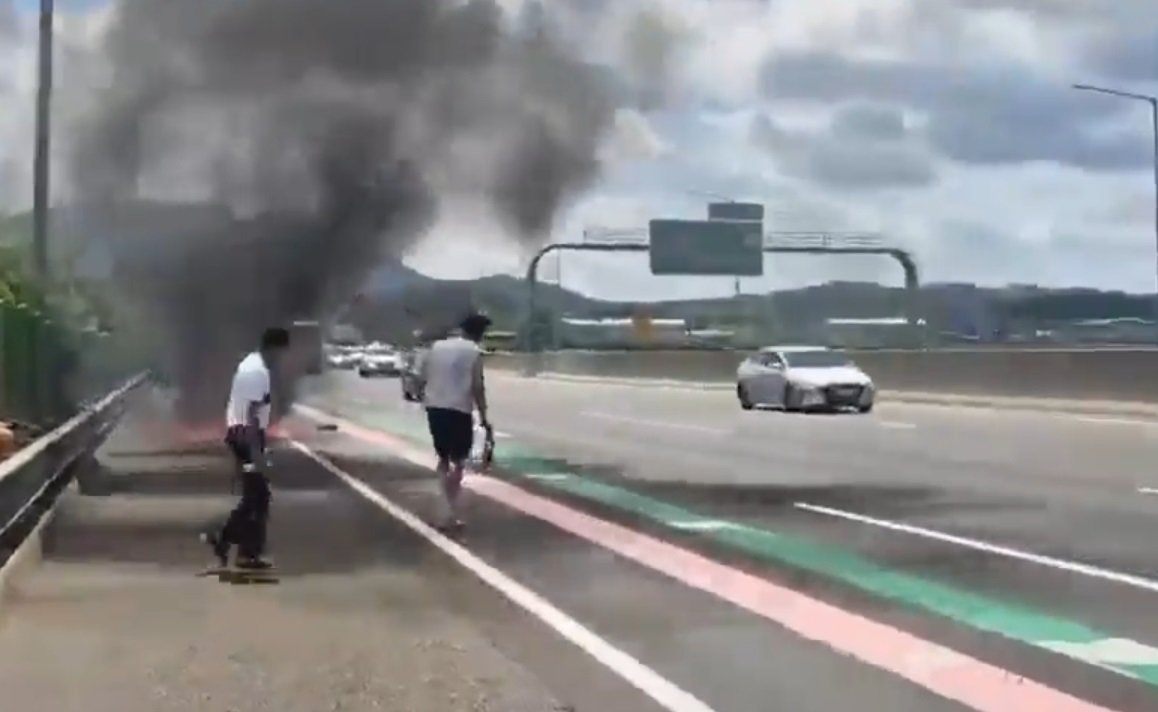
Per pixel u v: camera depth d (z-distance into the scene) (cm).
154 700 754
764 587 1109
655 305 12031
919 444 2645
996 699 751
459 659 853
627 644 895
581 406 4262
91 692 773
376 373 8031
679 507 1659
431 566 1223
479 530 1462
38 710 733
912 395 4253
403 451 2573
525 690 771
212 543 1215
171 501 1738
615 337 11500
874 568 1197
